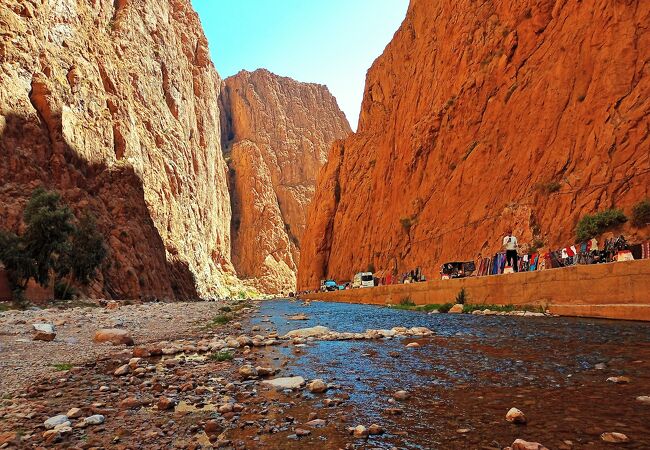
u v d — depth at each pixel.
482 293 19.36
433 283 23.95
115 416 5.16
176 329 15.29
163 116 97.81
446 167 43.56
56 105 54.38
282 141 199.50
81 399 5.98
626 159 23.47
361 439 4.12
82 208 53.47
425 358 7.98
